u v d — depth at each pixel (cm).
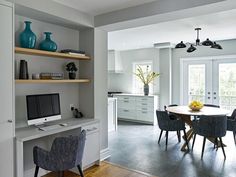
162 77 638
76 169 296
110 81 771
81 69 348
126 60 729
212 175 287
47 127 267
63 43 326
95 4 282
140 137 478
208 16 345
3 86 210
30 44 255
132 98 657
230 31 448
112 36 500
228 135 492
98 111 344
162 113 409
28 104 254
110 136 486
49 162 225
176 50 627
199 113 377
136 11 286
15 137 221
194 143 429
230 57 535
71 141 225
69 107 340
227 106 552
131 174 291
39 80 257
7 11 212
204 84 587
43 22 297
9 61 215
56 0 266
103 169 308
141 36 502
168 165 321
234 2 221
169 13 260
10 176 217
